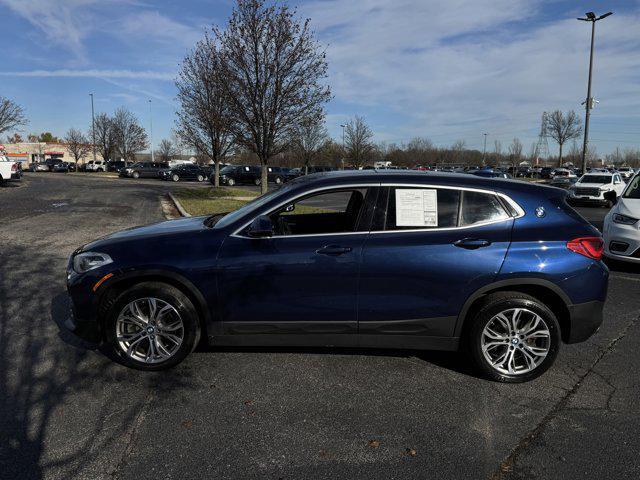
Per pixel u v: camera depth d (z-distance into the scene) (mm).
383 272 3721
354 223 3869
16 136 95812
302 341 3881
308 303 3785
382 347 3881
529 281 3684
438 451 2912
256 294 3787
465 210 3812
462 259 3693
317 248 3750
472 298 3723
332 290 3758
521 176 64562
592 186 22062
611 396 3621
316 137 40875
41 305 5473
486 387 3744
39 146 92062
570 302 3721
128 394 3545
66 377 3791
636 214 7645
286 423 3199
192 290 3789
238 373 3908
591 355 4387
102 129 58562
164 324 3887
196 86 21062
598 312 3797
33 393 3529
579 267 3703
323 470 2721
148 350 3924
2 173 24531
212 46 16312
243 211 4172
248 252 3777
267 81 13875
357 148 50875
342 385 3738
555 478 2676
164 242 3889
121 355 3883
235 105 14586
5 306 5430
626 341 4734
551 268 3670
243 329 3854
